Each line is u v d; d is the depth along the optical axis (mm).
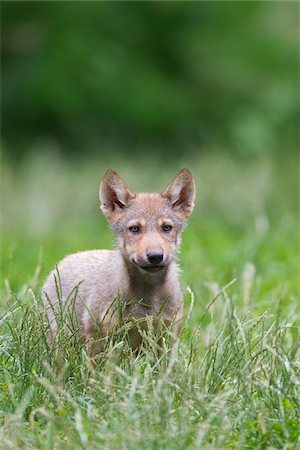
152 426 7430
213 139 30000
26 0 31188
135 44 31859
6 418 7750
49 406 7930
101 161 25469
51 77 30391
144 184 20984
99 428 7406
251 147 27391
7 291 10492
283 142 26344
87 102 30656
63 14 31250
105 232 18062
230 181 19484
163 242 9188
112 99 30734
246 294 11008
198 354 9195
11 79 30922
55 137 31562
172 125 31344
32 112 30734
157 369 8547
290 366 8297
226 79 31875
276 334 8766
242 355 8594
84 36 31000
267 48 32000
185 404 7773
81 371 8289
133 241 9266
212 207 18953
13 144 31297
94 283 9547
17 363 8680
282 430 7602
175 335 9102
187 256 13680
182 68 32125
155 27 32062
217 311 10812
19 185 22203
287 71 31875
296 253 14969
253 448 7504
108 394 7824
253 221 17609
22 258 14906
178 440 7242
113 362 8297
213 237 16703
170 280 9281
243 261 13633
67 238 17609
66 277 9977
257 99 31562
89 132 31047
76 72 30547
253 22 32438
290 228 16531
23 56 31047
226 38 32344
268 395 8117
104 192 9789
